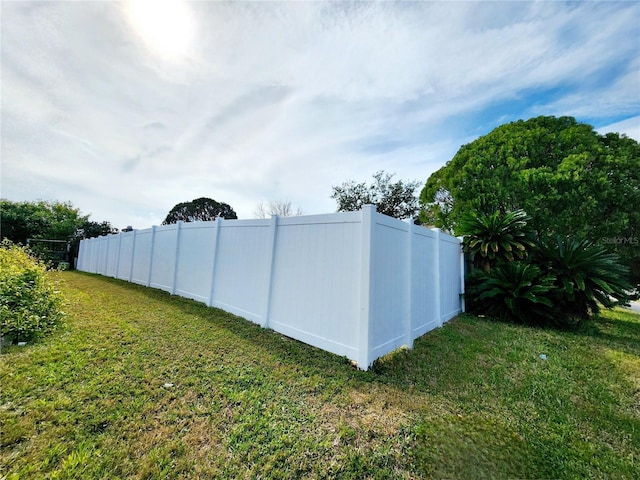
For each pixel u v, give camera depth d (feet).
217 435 6.66
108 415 7.18
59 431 6.48
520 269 19.21
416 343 14.14
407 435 7.02
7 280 13.85
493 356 12.73
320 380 9.71
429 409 8.27
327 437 6.79
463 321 19.03
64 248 64.13
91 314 17.08
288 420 7.39
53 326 13.73
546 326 18.37
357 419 7.58
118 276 37.47
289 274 14.70
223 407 7.82
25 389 8.20
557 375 10.95
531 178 26.40
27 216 59.77
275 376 9.86
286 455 6.13
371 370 10.71
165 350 11.79
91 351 11.27
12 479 5.12
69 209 70.28
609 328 19.20
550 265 19.70
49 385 8.51
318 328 12.91
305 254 13.97
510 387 9.90
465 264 23.98
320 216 13.39
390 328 12.50
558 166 25.99
